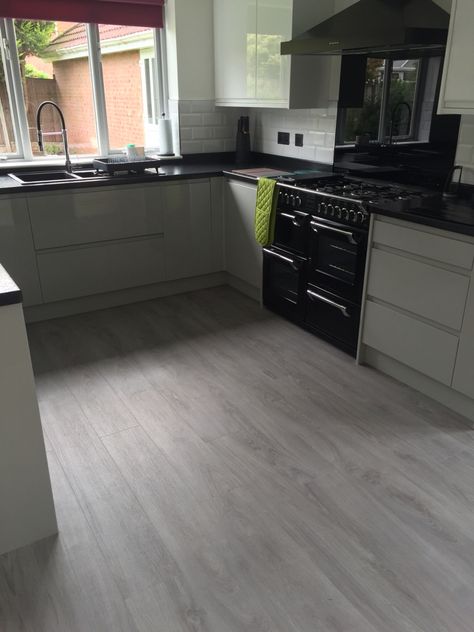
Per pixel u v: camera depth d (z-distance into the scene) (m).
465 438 2.33
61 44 3.82
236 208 3.83
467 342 2.28
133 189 3.57
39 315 3.58
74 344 3.23
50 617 1.53
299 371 2.90
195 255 4.00
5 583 1.63
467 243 2.17
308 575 1.65
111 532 1.82
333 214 2.89
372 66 3.20
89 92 4.06
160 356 3.08
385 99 3.16
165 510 1.91
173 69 4.12
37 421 1.64
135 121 4.38
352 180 3.38
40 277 3.44
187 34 4.02
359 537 1.80
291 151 4.07
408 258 2.47
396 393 2.68
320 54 3.36
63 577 1.65
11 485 1.67
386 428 2.39
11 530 1.73
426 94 2.90
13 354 1.53
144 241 3.75
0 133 3.79
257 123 4.39
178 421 2.45
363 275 2.79
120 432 2.37
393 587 1.61
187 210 3.84
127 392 2.70
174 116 4.28
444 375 2.43
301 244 3.23
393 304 2.62
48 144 4.03
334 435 2.35
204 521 1.86
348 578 1.64
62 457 2.20
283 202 3.30
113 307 3.82
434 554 1.73
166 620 1.51
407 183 3.15
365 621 1.50
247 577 1.64
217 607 1.55
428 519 1.88
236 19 3.77
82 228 3.48
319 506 1.94
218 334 3.37
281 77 3.44
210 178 3.85
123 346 3.21
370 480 2.07
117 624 1.50
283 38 3.34
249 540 1.78
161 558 1.71
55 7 3.60
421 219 2.31
